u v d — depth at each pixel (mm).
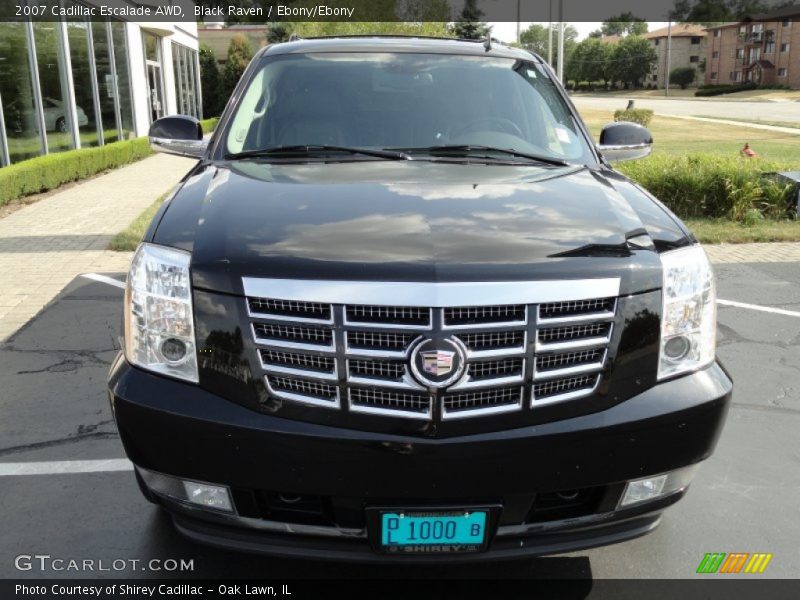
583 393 2180
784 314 5898
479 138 3422
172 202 2660
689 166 10211
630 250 2305
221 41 42719
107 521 3006
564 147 3439
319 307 2094
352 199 2559
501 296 2088
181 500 2258
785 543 2934
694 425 2260
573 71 116125
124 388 2246
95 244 8109
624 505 2287
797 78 87375
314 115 3484
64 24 14422
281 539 2225
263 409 2129
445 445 2080
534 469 2137
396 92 3617
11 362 4727
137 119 19562
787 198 9758
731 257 7855
